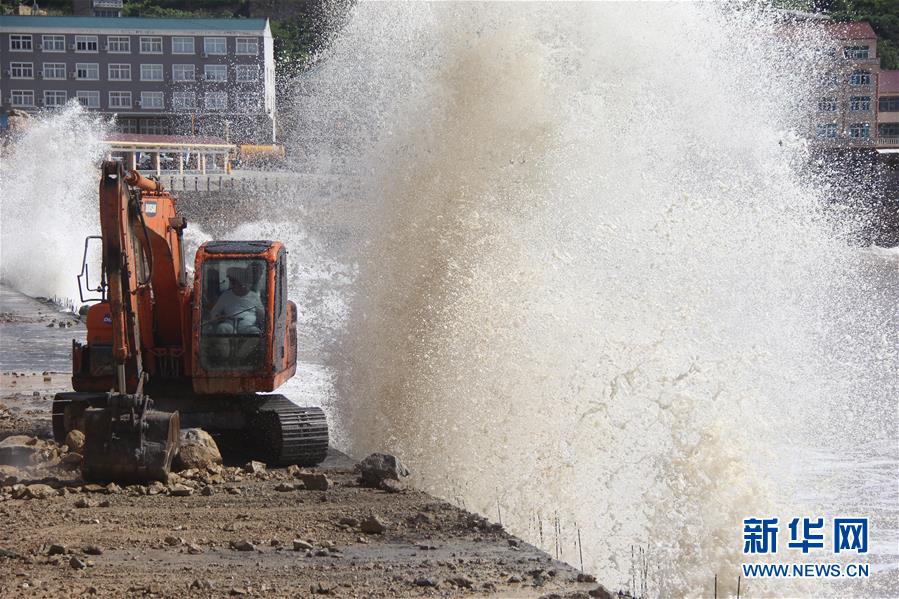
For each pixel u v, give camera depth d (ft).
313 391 143.74
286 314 104.58
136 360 91.71
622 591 70.74
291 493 88.58
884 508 94.43
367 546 73.31
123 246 89.30
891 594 75.15
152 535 75.46
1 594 61.46
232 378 98.68
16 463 98.07
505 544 73.97
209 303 98.73
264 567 67.92
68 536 74.90
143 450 88.99
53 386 153.89
